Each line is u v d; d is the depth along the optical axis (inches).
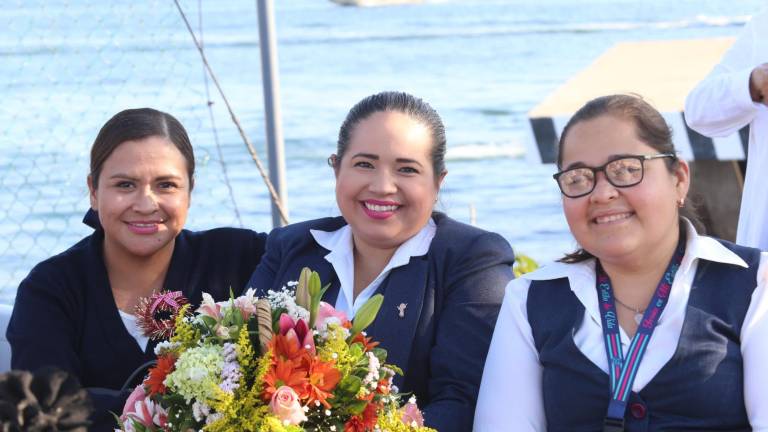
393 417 118.0
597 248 127.0
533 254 552.4
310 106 1266.0
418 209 145.5
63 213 450.6
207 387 110.2
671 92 283.1
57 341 156.1
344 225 157.0
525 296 135.6
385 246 148.9
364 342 120.3
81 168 390.6
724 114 165.8
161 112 161.2
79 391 102.4
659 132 126.4
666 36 2034.9
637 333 125.6
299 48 1870.1
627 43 358.3
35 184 453.1
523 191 719.1
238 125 209.5
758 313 123.5
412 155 143.9
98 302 159.2
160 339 157.3
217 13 2075.5
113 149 156.0
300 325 114.6
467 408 141.3
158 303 152.9
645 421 122.7
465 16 2358.5
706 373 122.0
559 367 128.8
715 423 122.3
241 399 110.4
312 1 2566.4
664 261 128.6
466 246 148.6
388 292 145.9
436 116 148.3
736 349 123.3
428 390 146.1
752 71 161.5
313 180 756.6
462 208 676.1
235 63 1592.0
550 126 269.4
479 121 1128.2
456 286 146.6
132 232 156.9
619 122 126.1
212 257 167.3
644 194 124.6
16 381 99.0
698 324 123.6
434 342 146.1
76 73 560.1
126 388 148.2
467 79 1517.0
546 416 131.5
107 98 535.8
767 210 164.1
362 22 2256.4
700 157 250.5
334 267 151.2
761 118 164.7
